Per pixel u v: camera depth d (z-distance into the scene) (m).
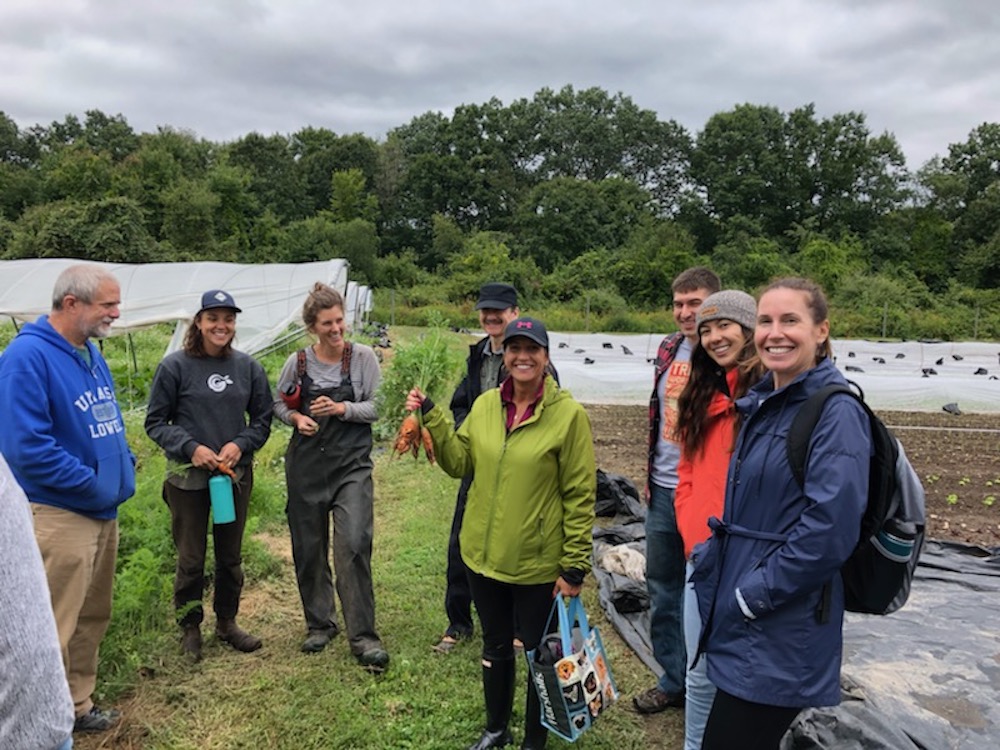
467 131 75.31
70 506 2.94
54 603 2.93
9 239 41.94
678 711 3.50
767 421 2.25
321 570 4.03
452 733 3.30
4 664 1.17
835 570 2.01
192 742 3.19
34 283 16.39
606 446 9.56
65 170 52.06
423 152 76.81
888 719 3.08
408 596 4.71
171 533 4.70
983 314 40.00
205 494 3.83
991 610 4.36
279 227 56.41
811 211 59.78
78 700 3.21
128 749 3.15
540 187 59.03
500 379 4.11
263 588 4.82
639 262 46.16
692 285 3.29
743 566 2.21
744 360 2.70
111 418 3.18
